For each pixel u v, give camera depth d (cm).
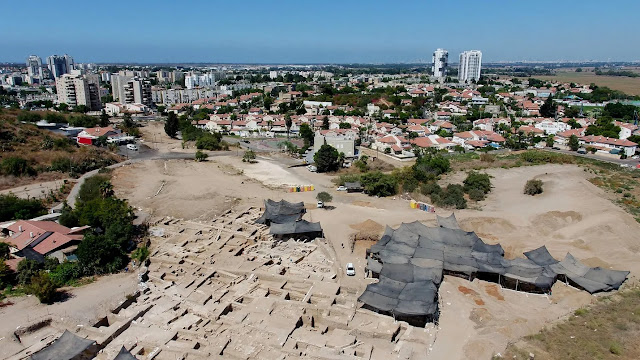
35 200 8788
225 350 4694
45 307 5419
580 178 10988
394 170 12812
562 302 5791
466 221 8744
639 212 8781
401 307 5294
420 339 4928
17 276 5975
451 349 4781
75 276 6178
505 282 6397
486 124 19838
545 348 4762
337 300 5797
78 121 19688
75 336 4597
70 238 7019
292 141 19400
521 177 11938
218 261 6925
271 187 11531
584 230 7969
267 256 7200
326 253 7425
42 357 4319
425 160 13125
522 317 5428
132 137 18100
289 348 4738
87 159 12988
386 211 9425
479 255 6800
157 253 7150
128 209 8200
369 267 6531
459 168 13062
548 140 17312
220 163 14425
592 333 5012
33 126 15312
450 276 6556
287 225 8012
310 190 11275
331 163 13512
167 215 9106
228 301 5709
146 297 5822
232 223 8700
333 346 4803
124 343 4806
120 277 6353
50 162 12162
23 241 6862
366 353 4694
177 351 4650
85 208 7950
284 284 6216
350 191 11206
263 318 5309
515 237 8050
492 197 10375
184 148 17075
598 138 16388
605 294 5928
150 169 13138
